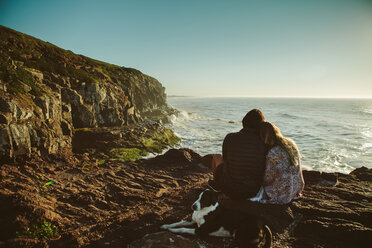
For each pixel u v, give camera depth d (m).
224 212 2.63
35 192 5.31
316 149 21.38
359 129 34.44
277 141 2.60
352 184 4.90
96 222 3.81
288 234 2.94
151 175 6.73
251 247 2.24
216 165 3.01
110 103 22.11
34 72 15.38
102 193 5.28
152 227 3.27
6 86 11.05
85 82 20.30
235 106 108.06
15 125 8.98
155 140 20.08
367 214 3.12
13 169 7.26
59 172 7.41
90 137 16.77
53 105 13.61
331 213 3.19
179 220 3.43
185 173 6.85
